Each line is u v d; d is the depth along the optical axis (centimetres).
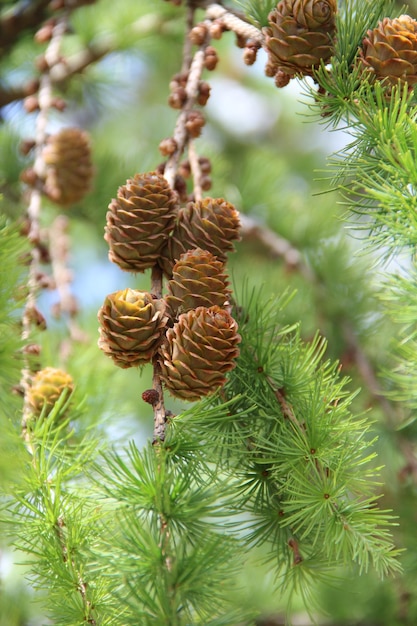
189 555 61
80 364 80
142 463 62
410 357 68
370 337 89
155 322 64
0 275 66
